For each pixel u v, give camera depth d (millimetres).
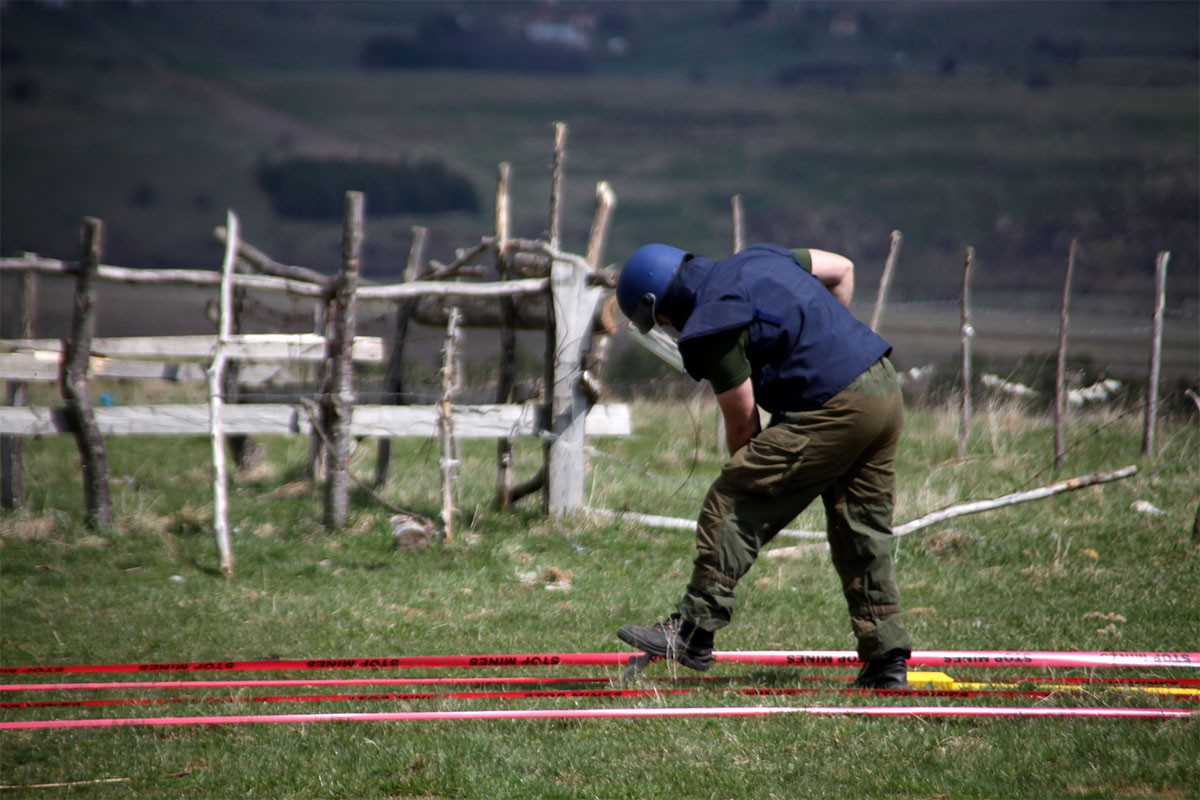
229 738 17938
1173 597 24656
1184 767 15680
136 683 20125
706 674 20484
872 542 18750
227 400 35469
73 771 16969
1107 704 18094
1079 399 47281
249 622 24266
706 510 18828
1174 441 41000
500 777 16312
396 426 31312
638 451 42469
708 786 15891
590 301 31578
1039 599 25094
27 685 20203
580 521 31594
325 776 16547
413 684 20141
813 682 19812
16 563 28016
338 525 30859
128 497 34500
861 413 17938
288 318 37188
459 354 35656
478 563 28516
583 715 18125
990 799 15266
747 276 18312
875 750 16750
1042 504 32500
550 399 32219
